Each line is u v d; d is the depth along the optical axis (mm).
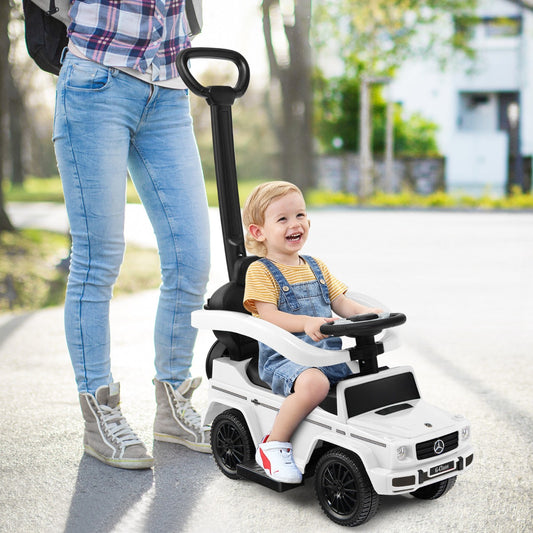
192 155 2848
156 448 2896
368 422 2201
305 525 2244
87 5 2510
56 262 9234
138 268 8219
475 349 4480
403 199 21672
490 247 10023
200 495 2463
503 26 24781
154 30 2609
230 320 2445
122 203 2686
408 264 8305
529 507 2346
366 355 2338
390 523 2244
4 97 11508
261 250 2678
